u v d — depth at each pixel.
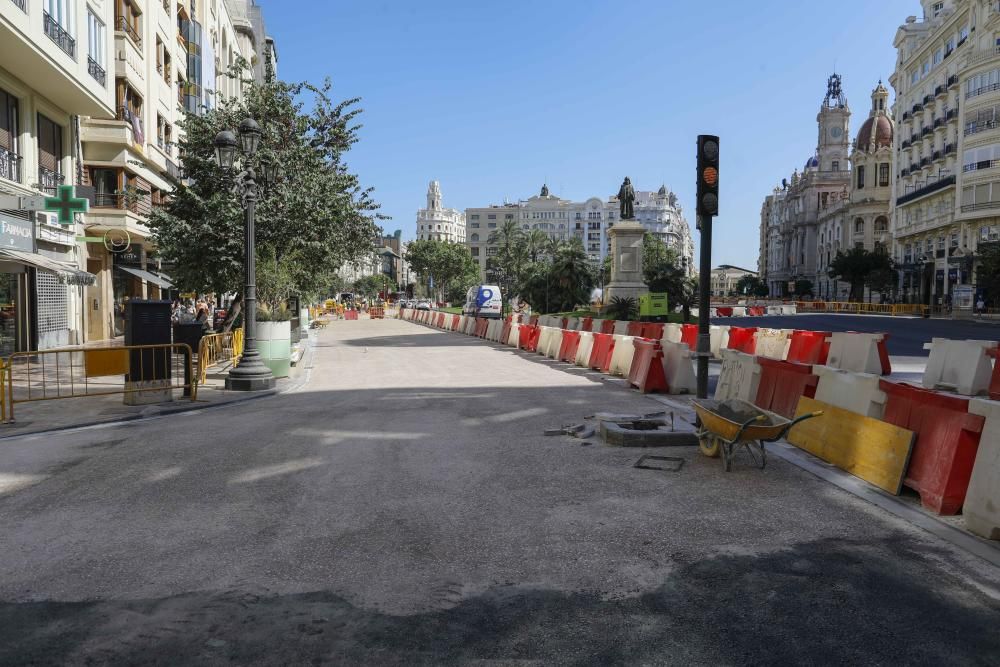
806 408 7.79
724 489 6.19
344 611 3.79
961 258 53.62
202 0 37.78
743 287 164.00
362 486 6.31
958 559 4.52
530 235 105.56
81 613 3.78
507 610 3.81
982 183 54.03
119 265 27.17
